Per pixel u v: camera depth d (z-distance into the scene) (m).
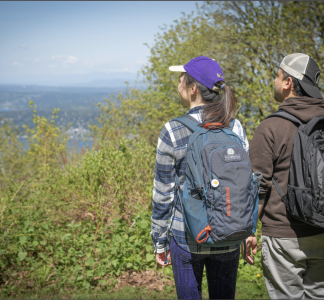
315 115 1.67
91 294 3.02
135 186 4.95
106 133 8.37
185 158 1.51
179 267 1.57
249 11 9.34
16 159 10.33
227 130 1.55
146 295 3.02
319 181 1.55
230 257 1.59
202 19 10.20
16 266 3.39
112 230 4.04
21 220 4.15
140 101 10.52
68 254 3.45
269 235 1.73
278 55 8.35
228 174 1.38
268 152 1.67
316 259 1.70
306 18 8.59
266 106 6.89
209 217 1.40
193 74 1.62
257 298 2.93
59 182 6.05
